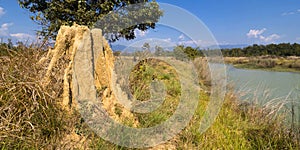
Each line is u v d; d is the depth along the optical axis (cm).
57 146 246
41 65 323
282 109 393
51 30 577
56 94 303
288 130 327
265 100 442
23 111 269
